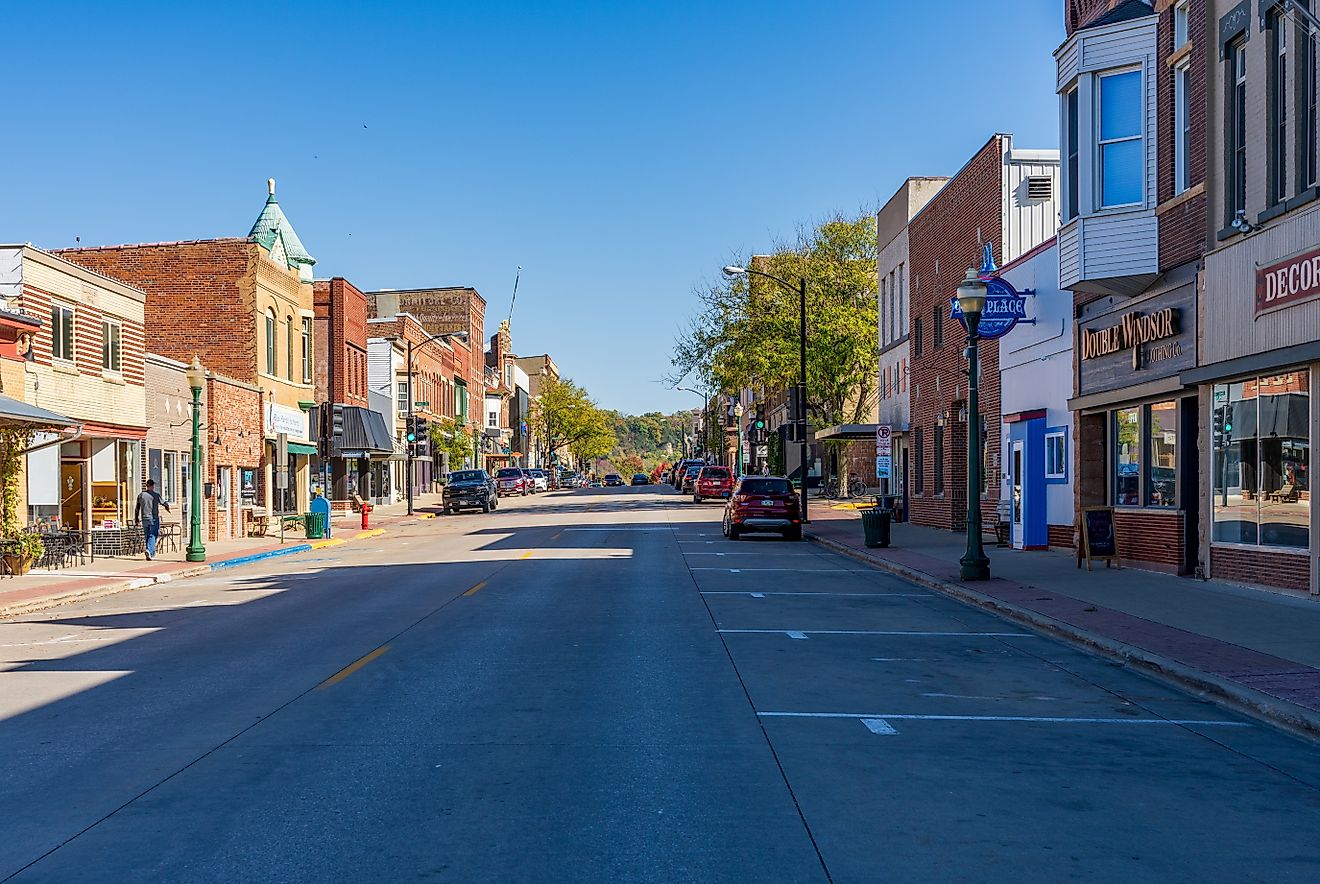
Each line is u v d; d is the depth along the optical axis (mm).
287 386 43906
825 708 9453
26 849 5949
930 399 35156
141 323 30219
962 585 18438
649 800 6750
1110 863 5723
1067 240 20031
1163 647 11977
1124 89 19391
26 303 24562
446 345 78750
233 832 6191
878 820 6387
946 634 13898
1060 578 19125
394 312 89312
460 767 7504
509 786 7051
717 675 10930
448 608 16312
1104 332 20953
